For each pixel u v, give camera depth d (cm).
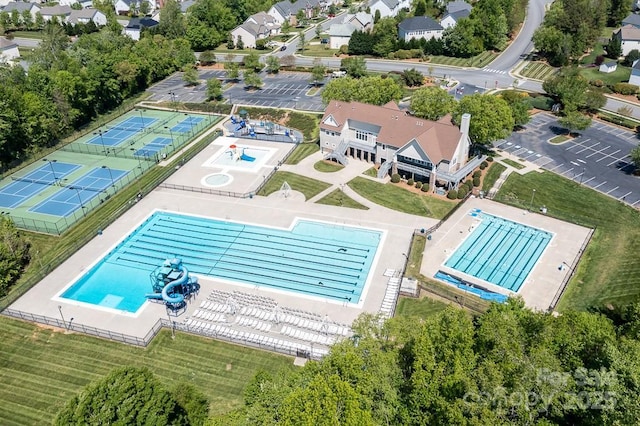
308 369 4228
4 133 10075
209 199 8938
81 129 12150
